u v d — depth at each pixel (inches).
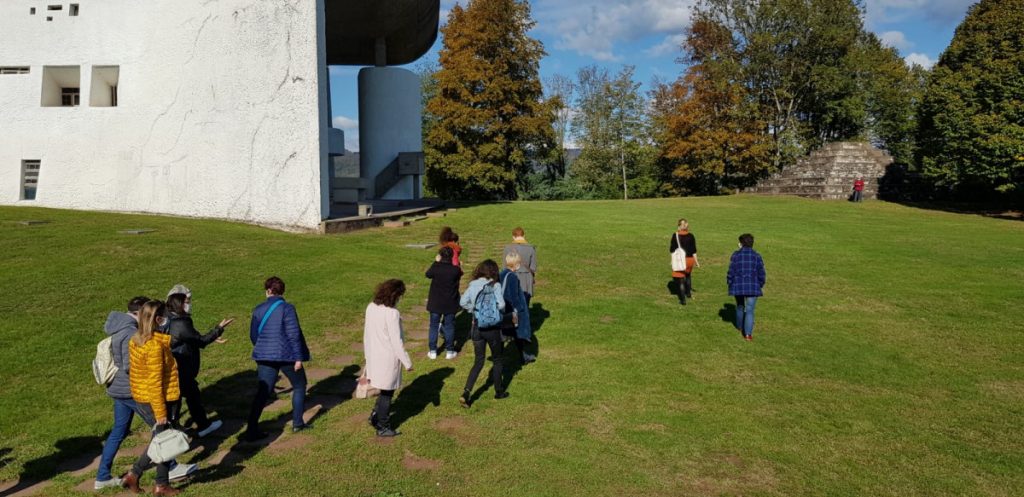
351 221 841.5
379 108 1561.3
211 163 830.5
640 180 2283.5
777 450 246.4
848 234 874.1
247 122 810.2
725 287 570.6
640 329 431.2
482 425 270.1
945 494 214.7
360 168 1595.7
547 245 770.8
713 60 1893.5
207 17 828.0
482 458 237.5
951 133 1230.3
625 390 312.7
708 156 1908.2
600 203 1386.6
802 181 1581.0
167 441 198.8
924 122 1362.0
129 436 261.7
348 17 1427.2
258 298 468.1
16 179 884.6
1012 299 513.3
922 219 1080.2
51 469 230.1
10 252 521.7
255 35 801.6
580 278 601.0
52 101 907.4
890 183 1456.7
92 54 871.7
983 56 1235.9
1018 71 1155.9
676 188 2086.6
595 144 2316.7
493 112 1704.0
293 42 786.8
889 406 295.6
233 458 238.1
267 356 253.8
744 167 1913.1
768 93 1990.7
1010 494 214.7
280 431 265.1
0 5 888.3
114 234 631.2
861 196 1402.6
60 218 721.6
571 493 211.2
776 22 1840.6
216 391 311.9
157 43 853.8
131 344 212.8
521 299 341.1
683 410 287.4
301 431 263.7
